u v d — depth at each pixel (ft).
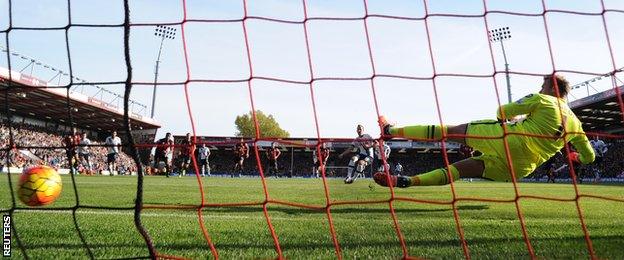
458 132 15.92
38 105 112.88
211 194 25.32
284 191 29.22
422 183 16.42
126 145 8.14
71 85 8.98
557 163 106.42
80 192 24.35
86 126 147.95
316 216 14.43
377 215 14.87
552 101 15.15
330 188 33.73
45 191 11.35
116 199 20.45
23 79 91.50
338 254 8.23
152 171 78.89
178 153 66.90
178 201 20.45
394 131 16.33
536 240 10.21
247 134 214.07
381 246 9.48
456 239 10.29
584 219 14.37
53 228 11.44
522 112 15.25
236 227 11.93
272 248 9.30
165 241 9.98
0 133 101.86
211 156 144.77
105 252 8.85
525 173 15.83
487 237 10.57
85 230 11.27
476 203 20.52
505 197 27.40
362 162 43.62
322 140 10.68
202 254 8.74
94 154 104.99
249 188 32.55
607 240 10.28
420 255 8.63
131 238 10.25
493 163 15.70
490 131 15.52
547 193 34.06
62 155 98.22
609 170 105.19
